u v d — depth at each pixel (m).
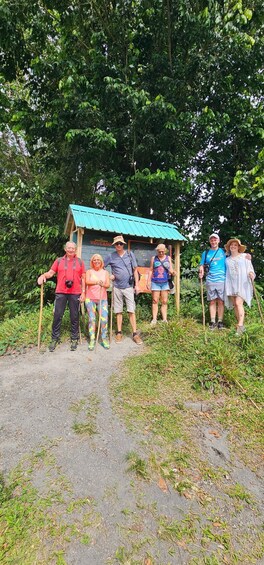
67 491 2.14
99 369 4.01
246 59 6.39
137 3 6.40
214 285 5.12
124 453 2.52
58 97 7.20
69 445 2.59
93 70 6.60
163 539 1.85
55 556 1.72
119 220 5.85
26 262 8.72
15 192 8.01
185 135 7.47
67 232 6.67
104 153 7.83
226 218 8.49
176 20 6.39
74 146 7.81
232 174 8.55
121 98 6.38
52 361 4.28
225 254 5.30
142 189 7.53
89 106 6.53
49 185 8.44
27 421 2.91
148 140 7.05
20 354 4.61
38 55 7.29
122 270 5.01
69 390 3.48
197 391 3.45
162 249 5.38
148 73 7.22
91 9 6.51
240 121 7.58
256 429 2.91
